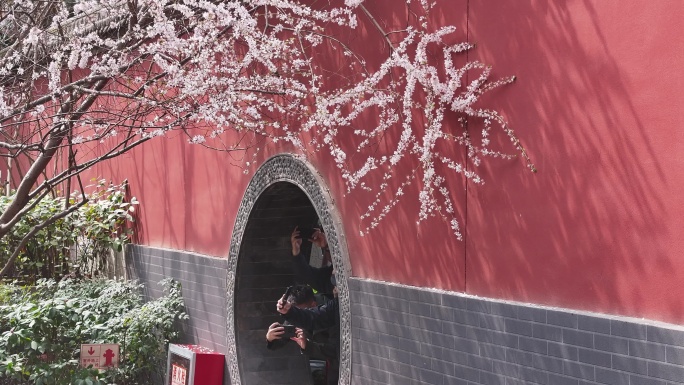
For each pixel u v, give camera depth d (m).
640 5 4.32
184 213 9.36
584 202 4.64
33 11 6.79
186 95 6.25
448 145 5.64
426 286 5.87
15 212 6.18
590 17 4.59
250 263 8.19
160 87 6.46
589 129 4.60
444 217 5.67
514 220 5.11
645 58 4.29
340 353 6.76
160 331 9.20
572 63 4.70
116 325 8.95
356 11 6.52
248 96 6.41
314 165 7.09
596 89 4.56
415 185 5.96
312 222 8.20
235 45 7.59
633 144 4.36
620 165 4.43
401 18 6.05
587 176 4.62
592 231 4.59
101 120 6.21
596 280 4.56
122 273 10.71
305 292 7.75
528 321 4.94
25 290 10.17
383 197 6.30
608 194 4.50
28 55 6.94
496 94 5.21
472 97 5.30
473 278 5.45
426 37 5.59
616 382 4.38
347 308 6.65
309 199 7.59
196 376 8.31
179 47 6.02
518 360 5.01
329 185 6.91
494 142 5.25
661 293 4.21
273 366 8.20
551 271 4.85
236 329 8.21
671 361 4.09
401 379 6.03
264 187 7.73
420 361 5.84
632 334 4.29
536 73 4.93
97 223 10.69
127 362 8.99
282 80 6.39
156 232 10.00
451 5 5.57
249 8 7.14
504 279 5.19
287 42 6.59
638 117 4.33
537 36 4.93
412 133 5.97
